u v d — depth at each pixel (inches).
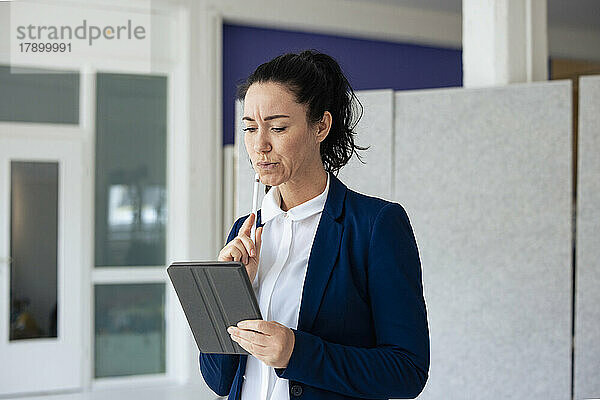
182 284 55.1
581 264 151.6
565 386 150.9
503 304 154.0
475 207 156.3
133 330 248.1
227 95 260.5
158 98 250.8
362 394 54.2
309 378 52.7
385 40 287.6
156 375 250.5
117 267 246.7
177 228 251.3
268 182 55.7
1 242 234.8
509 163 154.9
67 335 240.8
